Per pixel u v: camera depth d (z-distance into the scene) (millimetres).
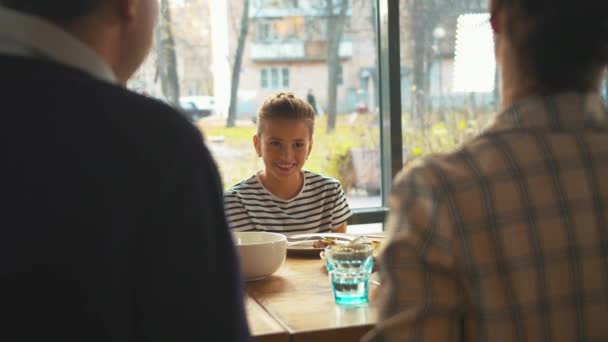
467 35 3340
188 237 734
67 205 688
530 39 786
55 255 685
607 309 764
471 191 756
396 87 3504
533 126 788
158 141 734
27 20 734
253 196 2484
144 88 3244
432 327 762
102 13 775
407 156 3592
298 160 2455
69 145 697
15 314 680
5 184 681
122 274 712
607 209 768
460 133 3660
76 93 717
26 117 695
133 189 711
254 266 1697
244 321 803
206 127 3342
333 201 2574
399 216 792
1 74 709
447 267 757
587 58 784
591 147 778
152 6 851
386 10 3457
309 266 1900
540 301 748
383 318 798
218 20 3305
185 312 731
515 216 750
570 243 754
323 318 1394
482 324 750
